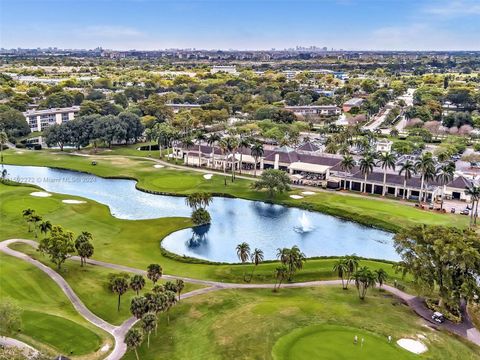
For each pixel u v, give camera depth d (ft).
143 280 327.06
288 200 605.73
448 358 274.36
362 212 550.36
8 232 460.96
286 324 300.20
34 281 353.31
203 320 310.86
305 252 458.50
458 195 615.98
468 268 323.37
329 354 268.41
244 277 386.52
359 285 364.79
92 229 491.31
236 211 577.84
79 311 320.91
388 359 265.75
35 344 272.51
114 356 272.31
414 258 342.64
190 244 471.62
